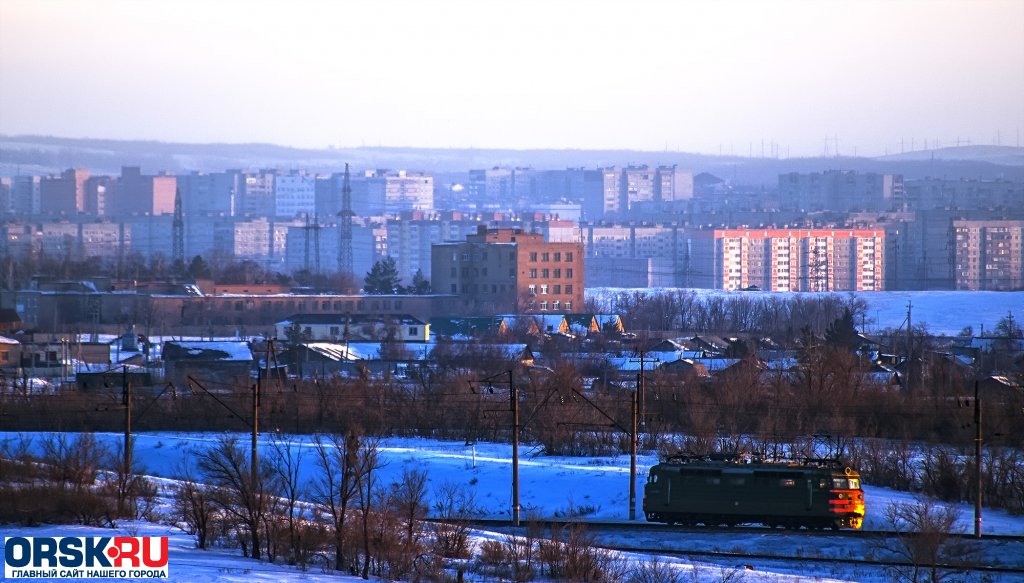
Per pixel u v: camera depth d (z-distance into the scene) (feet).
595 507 372.38
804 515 330.54
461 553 279.08
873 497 377.91
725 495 336.29
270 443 444.55
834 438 471.62
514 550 277.23
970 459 391.45
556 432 463.83
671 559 280.72
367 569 254.06
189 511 297.53
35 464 376.48
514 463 336.08
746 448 432.25
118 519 308.60
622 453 457.27
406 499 321.52
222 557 263.90
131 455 383.65
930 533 273.95
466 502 374.63
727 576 255.91
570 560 260.83
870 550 299.17
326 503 308.40
